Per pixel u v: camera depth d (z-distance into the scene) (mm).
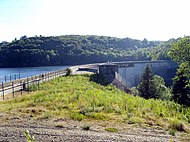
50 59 182875
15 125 13906
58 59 186750
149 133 13234
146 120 16234
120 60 196125
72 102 21062
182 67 43594
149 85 62031
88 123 14898
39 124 14227
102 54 191875
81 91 28547
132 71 119750
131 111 18609
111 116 16656
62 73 59906
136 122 15492
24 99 24172
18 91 31453
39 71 118875
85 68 82688
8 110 18172
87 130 13320
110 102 21547
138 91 65125
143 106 21422
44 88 33906
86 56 190000
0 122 14555
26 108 18781
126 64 115000
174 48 44281
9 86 34812
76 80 45969
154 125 15156
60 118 15805
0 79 72188
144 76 63094
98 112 17703
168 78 136375
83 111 17547
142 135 12781
